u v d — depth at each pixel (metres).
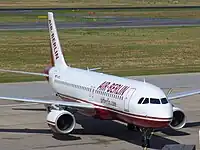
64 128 101.69
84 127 114.75
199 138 100.12
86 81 114.94
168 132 110.31
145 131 96.19
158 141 102.81
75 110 116.75
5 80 181.88
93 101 108.56
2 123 119.19
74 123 101.88
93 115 108.06
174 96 116.00
